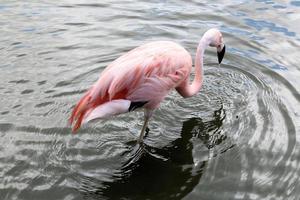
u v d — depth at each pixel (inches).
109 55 257.3
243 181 175.6
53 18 293.4
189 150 193.5
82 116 175.6
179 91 214.4
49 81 232.4
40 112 209.6
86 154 187.8
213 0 322.0
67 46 264.1
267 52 266.5
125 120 211.0
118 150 191.8
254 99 225.9
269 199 167.3
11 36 271.0
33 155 184.4
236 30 287.0
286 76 244.2
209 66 255.0
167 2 319.6
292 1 321.1
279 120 209.5
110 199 167.6
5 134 194.9
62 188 170.2
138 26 287.9
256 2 320.5
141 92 186.9
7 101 215.6
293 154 188.7
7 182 170.9
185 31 284.4
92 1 317.1
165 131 205.3
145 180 177.0
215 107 221.1
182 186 174.1
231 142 196.9
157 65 187.2
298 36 280.7
